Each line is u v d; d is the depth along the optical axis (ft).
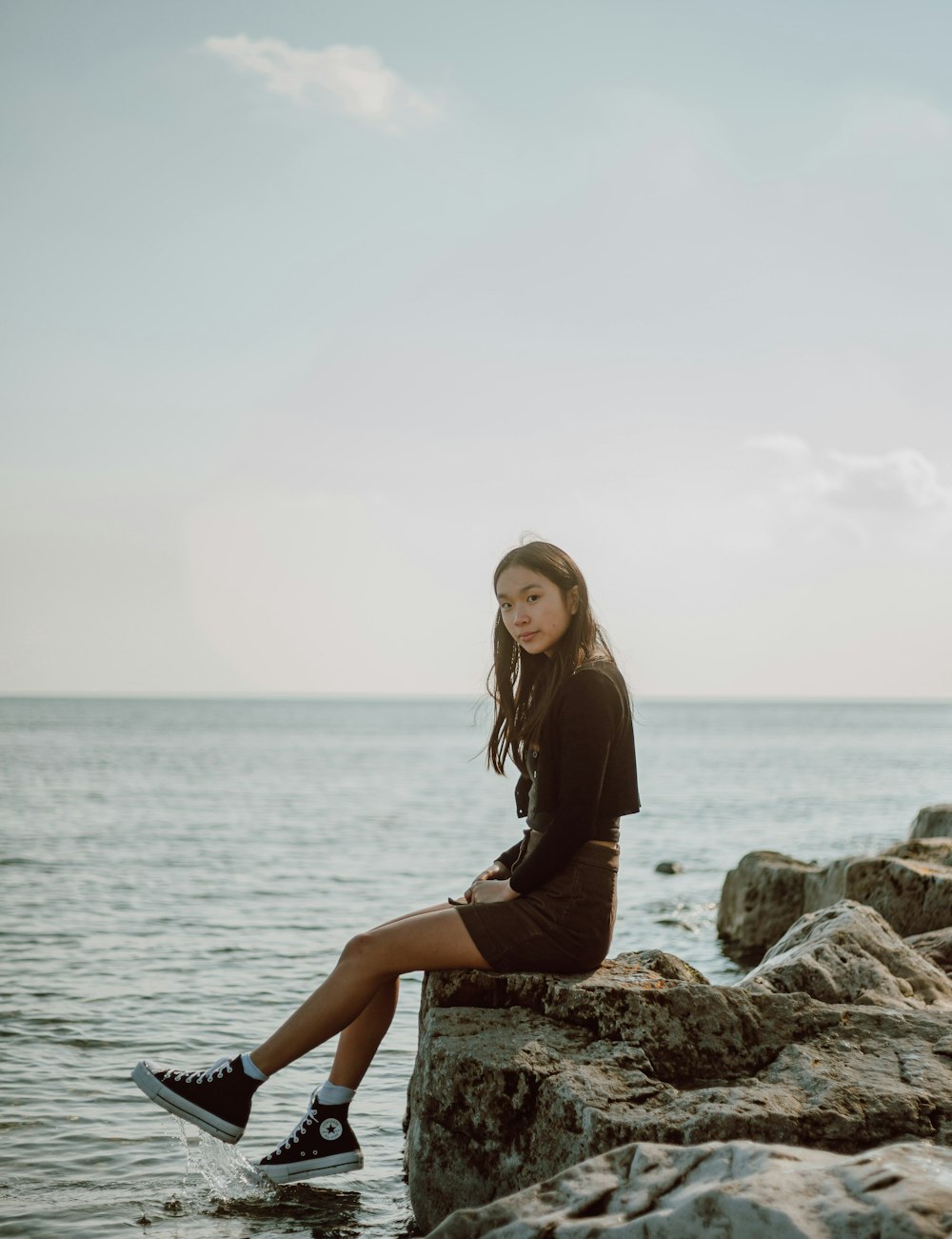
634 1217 9.41
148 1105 20.68
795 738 337.52
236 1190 16.65
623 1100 13.17
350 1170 16.20
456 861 63.93
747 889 41.52
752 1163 9.81
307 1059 23.89
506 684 16.40
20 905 44.70
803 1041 14.69
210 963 34.01
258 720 556.51
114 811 90.53
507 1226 9.58
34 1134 19.10
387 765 180.04
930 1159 9.52
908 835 49.11
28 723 431.43
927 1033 14.84
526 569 15.49
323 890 51.19
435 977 15.30
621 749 15.31
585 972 15.62
